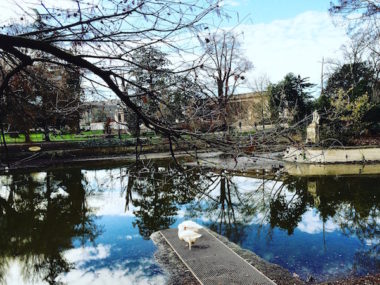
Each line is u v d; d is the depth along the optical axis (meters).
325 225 11.42
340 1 13.14
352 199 14.77
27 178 23.17
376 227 10.98
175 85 2.51
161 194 17.72
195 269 7.83
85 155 32.47
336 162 24.41
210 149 2.68
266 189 17.69
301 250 9.13
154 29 2.29
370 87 30.59
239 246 9.52
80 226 12.61
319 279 7.30
